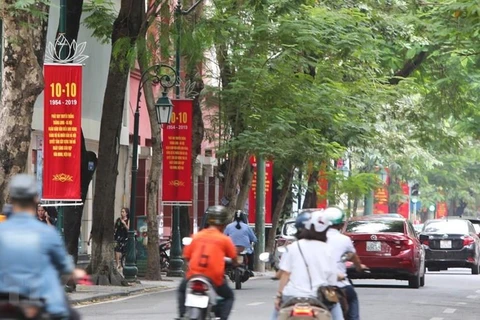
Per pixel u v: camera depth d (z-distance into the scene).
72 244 53.94
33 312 17.80
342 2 74.00
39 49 44.75
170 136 67.56
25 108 42.84
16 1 41.41
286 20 67.94
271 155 72.12
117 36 55.00
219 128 74.00
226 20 65.56
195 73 72.81
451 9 44.19
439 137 91.88
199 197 104.56
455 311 43.97
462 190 171.88
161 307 45.00
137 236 73.25
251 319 39.06
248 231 61.03
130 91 84.12
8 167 42.75
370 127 77.06
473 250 79.75
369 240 58.75
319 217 23.94
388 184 139.25
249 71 69.75
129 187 85.06
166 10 54.31
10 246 17.94
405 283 67.94
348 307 27.48
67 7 52.00
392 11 75.56
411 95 85.12
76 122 45.72
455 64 82.56
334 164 95.31
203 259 28.08
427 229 81.06
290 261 23.83
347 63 76.56
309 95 72.00
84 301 48.19
